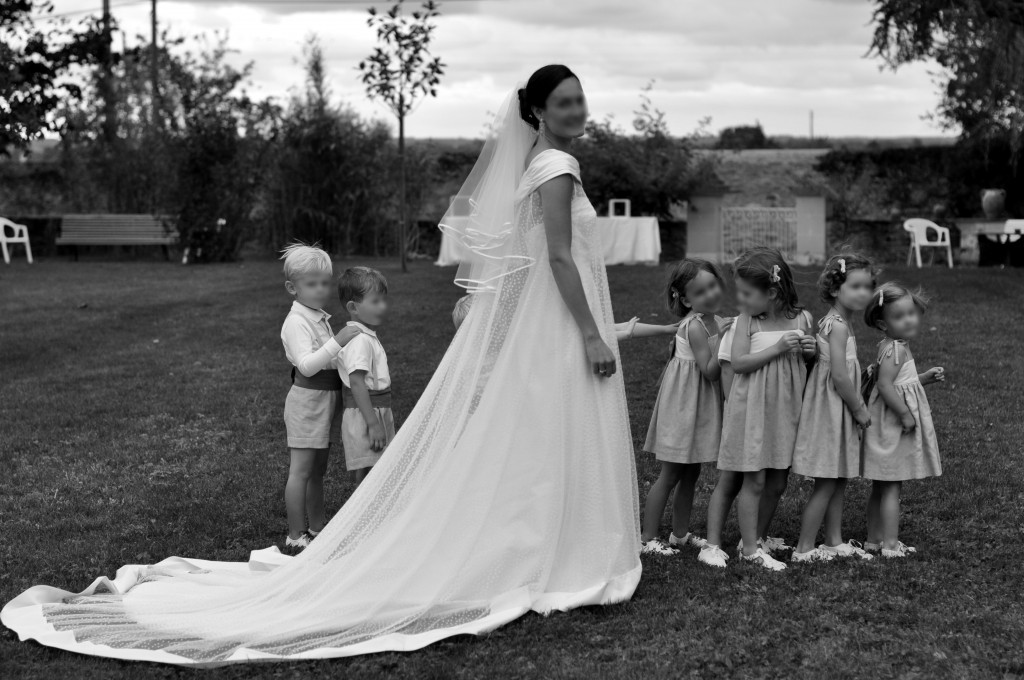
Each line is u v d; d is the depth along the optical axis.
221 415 7.73
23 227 21.23
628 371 8.76
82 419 7.63
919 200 24.45
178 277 16.73
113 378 9.02
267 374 9.08
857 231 21.23
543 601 4.12
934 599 4.11
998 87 17.09
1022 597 4.12
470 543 4.12
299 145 22.78
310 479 5.23
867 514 5.05
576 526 4.25
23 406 8.02
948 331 10.06
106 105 24.19
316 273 5.09
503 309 4.32
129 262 21.12
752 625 3.90
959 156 23.81
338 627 3.93
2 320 12.12
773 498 4.87
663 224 20.02
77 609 4.16
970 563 4.54
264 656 3.75
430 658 3.72
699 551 4.83
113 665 3.74
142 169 24.36
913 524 5.13
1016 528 5.04
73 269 18.66
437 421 4.28
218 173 20.45
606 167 19.84
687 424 4.77
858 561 4.58
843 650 3.67
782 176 25.67
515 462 4.20
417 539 4.14
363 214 23.16
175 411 7.84
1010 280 13.58
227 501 5.78
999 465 6.07
